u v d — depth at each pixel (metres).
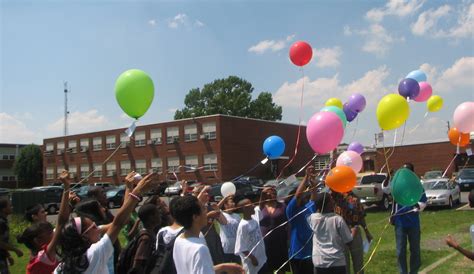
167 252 3.87
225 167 40.16
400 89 6.43
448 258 8.28
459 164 32.97
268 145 6.88
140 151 45.75
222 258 5.76
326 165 6.36
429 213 16.72
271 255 5.98
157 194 5.44
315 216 4.93
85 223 3.08
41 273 3.81
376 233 12.11
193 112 71.00
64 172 3.88
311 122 5.22
